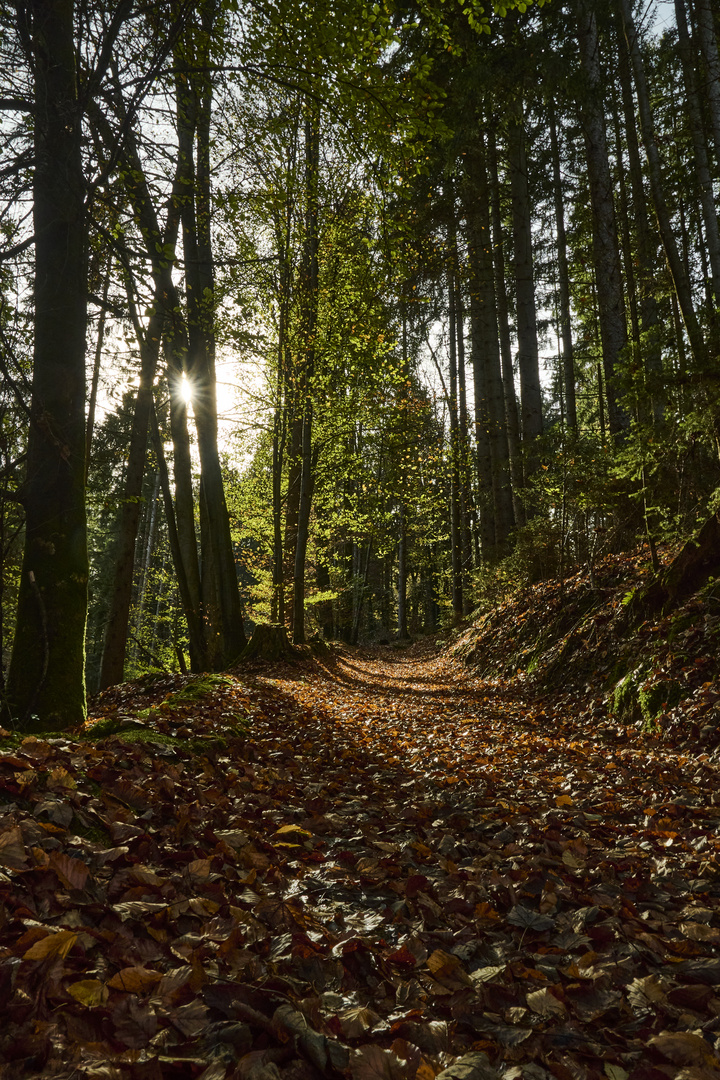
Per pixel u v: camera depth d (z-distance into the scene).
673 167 15.95
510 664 11.18
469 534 27.28
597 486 10.48
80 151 5.08
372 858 3.11
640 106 11.07
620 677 7.47
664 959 2.31
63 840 2.42
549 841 3.48
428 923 2.56
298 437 20.31
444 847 3.43
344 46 5.44
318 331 14.61
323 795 4.33
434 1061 1.64
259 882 2.71
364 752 6.17
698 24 11.63
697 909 2.67
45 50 4.91
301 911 2.50
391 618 51.97
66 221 5.13
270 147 7.44
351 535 23.58
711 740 5.30
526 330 16.64
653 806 4.18
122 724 4.56
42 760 3.00
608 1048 1.80
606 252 14.02
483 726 7.88
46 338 5.30
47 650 4.82
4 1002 1.54
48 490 5.19
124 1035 1.56
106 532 26.88
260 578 22.84
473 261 17.62
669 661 6.71
